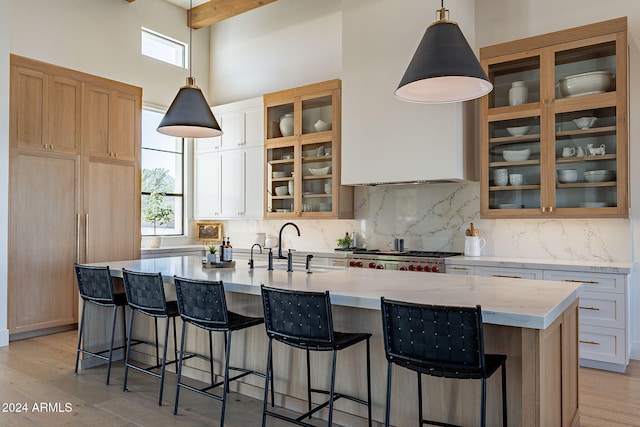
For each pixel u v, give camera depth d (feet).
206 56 23.04
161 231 21.22
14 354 13.38
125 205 17.72
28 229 14.90
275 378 9.90
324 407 9.14
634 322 13.08
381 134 15.33
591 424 8.95
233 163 20.57
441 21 8.47
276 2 20.86
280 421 9.10
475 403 7.47
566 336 7.85
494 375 7.29
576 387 8.71
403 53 14.87
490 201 14.10
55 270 15.57
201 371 11.32
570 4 14.08
